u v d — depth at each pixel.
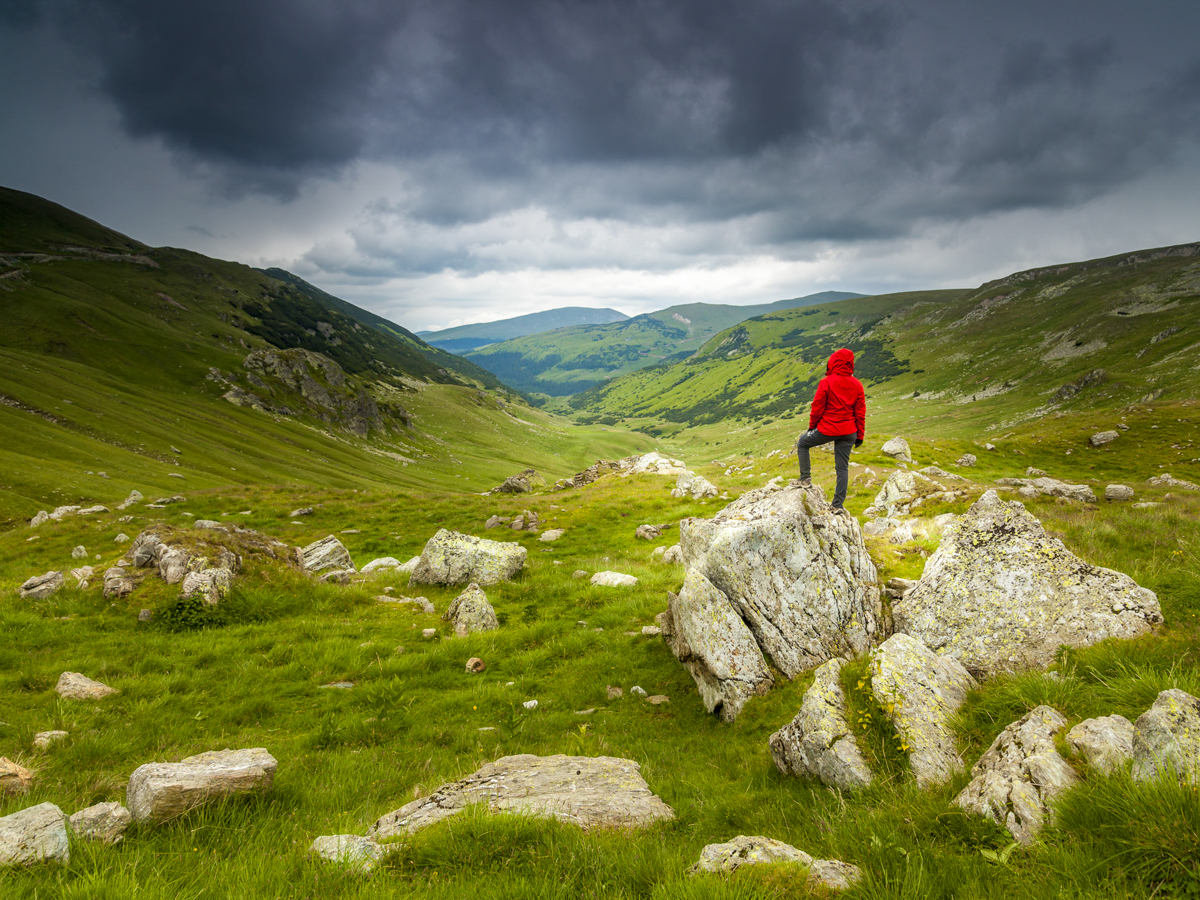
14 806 5.14
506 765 5.69
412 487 74.12
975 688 5.77
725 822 5.06
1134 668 5.23
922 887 3.41
